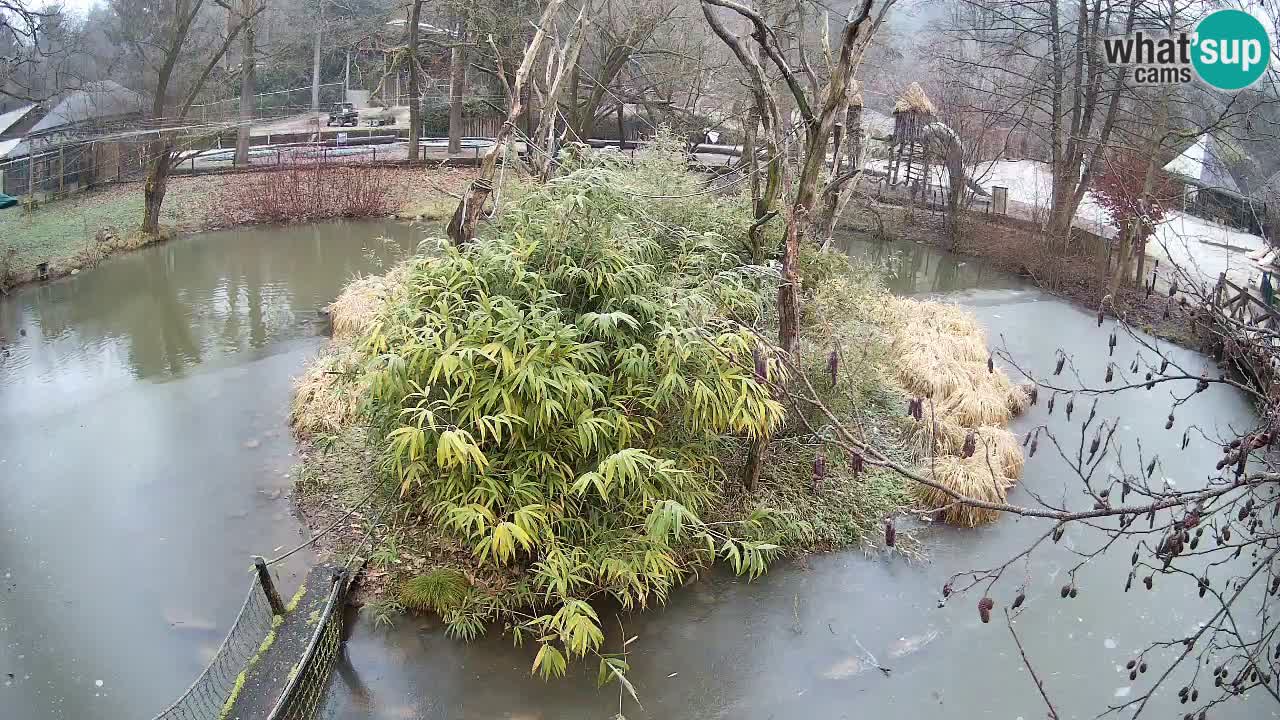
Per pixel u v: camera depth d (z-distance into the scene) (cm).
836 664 648
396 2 2978
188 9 1880
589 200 684
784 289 749
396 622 674
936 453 888
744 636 674
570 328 653
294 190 2014
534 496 642
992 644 673
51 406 1046
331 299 1459
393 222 2025
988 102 2392
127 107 2259
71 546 769
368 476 831
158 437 967
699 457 736
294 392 1074
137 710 588
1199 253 1609
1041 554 780
